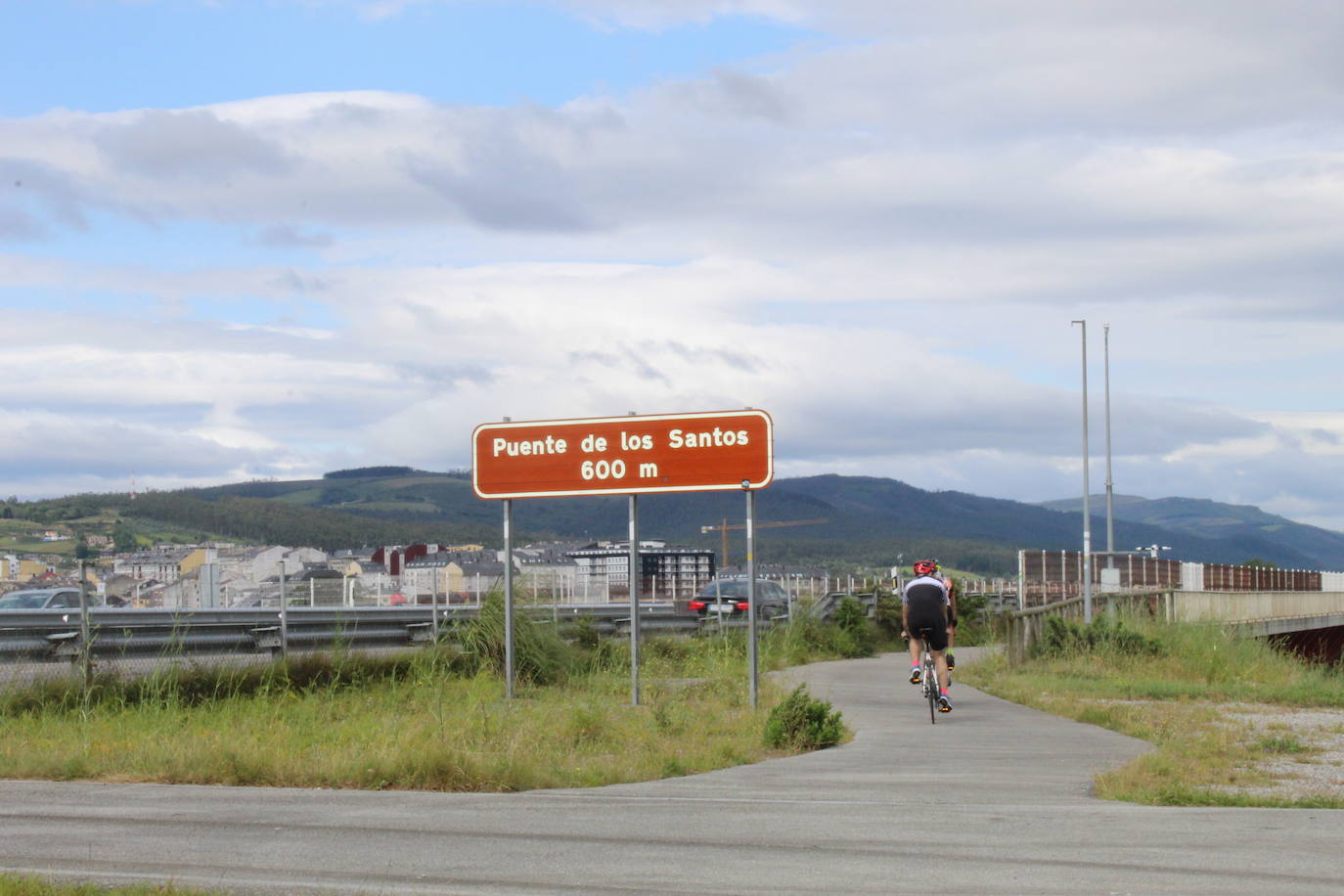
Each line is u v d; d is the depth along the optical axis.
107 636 17.62
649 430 17.31
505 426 17.98
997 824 7.93
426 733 12.45
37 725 13.85
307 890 6.23
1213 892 6.05
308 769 10.09
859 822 8.03
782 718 12.77
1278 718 15.97
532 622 20.73
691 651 25.11
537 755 11.16
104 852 7.16
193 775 10.07
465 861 6.88
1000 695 18.94
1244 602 39.38
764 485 16.81
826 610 38.09
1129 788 9.30
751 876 6.46
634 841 7.39
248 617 20.55
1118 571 33.47
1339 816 8.20
